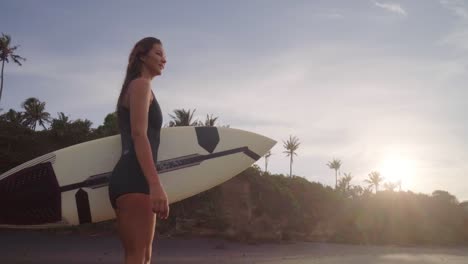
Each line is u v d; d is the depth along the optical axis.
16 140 26.66
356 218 44.19
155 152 1.84
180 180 2.70
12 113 47.31
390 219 46.50
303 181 44.84
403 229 46.22
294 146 75.81
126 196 1.67
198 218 29.11
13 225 2.41
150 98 1.82
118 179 1.70
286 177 43.69
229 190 32.19
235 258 20.55
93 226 24.92
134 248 1.65
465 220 52.22
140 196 1.67
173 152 2.75
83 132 29.56
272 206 35.53
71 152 2.48
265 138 3.20
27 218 2.39
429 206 51.38
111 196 1.72
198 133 2.89
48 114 52.12
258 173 37.47
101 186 2.43
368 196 49.78
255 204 34.31
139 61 1.92
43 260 15.31
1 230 22.28
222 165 2.94
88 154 2.48
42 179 2.41
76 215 2.39
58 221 2.38
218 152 2.94
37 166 2.43
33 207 2.39
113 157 2.48
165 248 22.88
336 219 42.47
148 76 1.93
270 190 36.47
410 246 41.28
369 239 42.09
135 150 1.66
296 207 37.97
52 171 2.43
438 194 54.75
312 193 43.59
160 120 1.89
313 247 31.14
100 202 2.41
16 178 2.40
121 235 1.69
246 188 33.41
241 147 3.06
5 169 25.33
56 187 2.40
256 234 30.08
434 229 48.12
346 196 50.22
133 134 1.67
